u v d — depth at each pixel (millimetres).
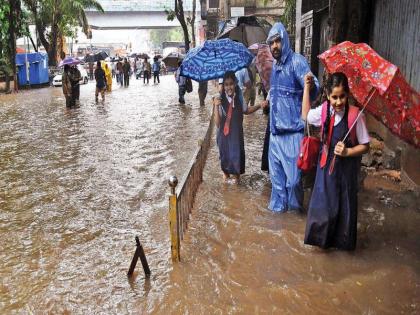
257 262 4430
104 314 3742
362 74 4215
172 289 4023
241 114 6812
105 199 6609
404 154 6562
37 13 38562
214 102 6820
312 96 5312
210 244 4863
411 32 6695
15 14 30188
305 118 4875
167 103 18859
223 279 4141
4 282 4328
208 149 8961
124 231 5430
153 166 8344
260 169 7754
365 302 3729
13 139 11617
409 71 6758
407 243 4766
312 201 4562
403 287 3932
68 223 5750
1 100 23812
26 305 3936
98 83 19859
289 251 4637
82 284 4227
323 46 11578
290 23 19047
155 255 4715
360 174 6328
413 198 6031
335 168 4430
